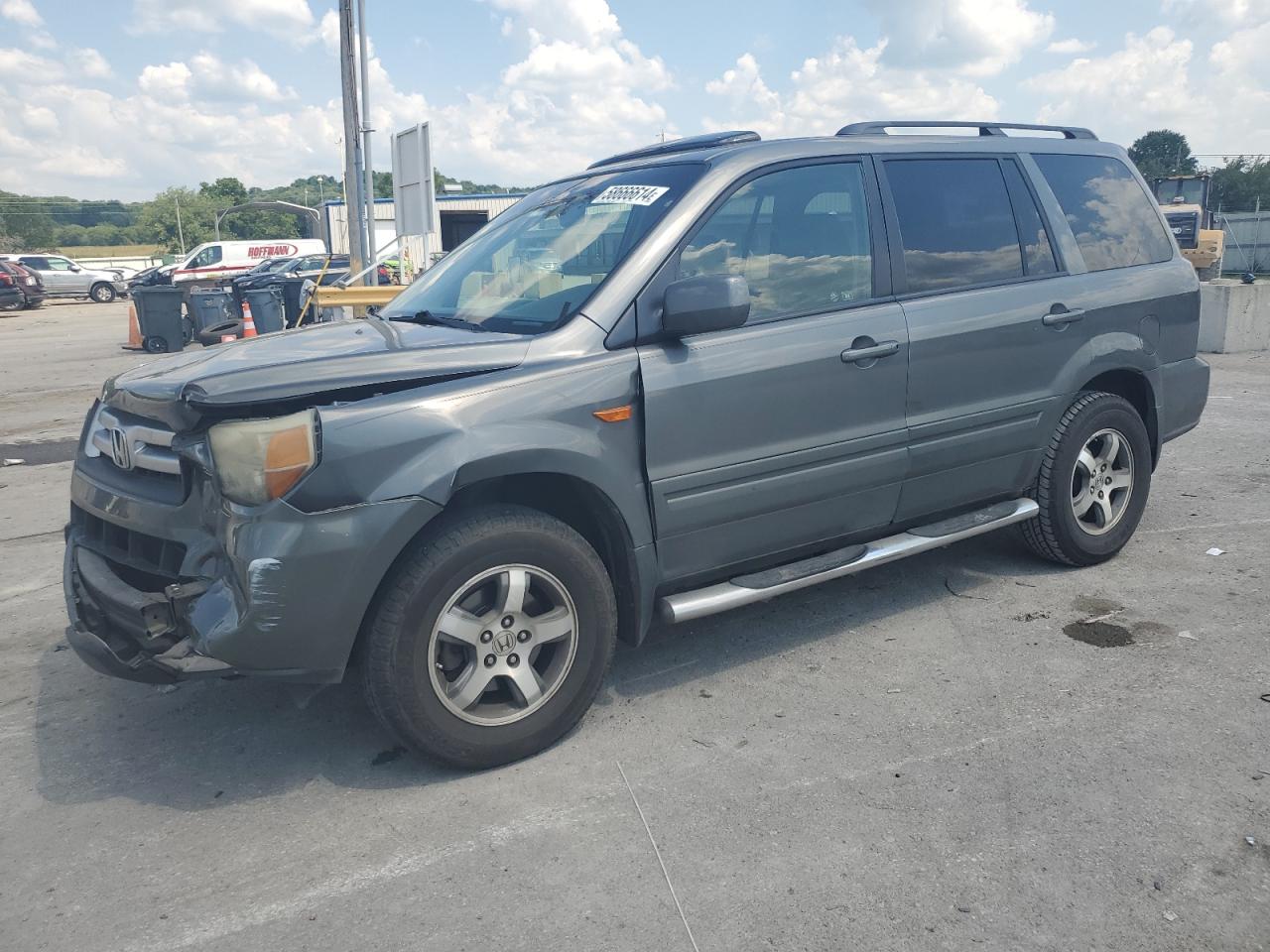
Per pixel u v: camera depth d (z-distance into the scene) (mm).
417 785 3170
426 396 3014
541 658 3365
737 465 3574
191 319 18359
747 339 3576
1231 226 35281
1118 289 4695
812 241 3826
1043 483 4586
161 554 3215
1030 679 3727
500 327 3539
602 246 3627
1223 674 3686
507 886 2658
